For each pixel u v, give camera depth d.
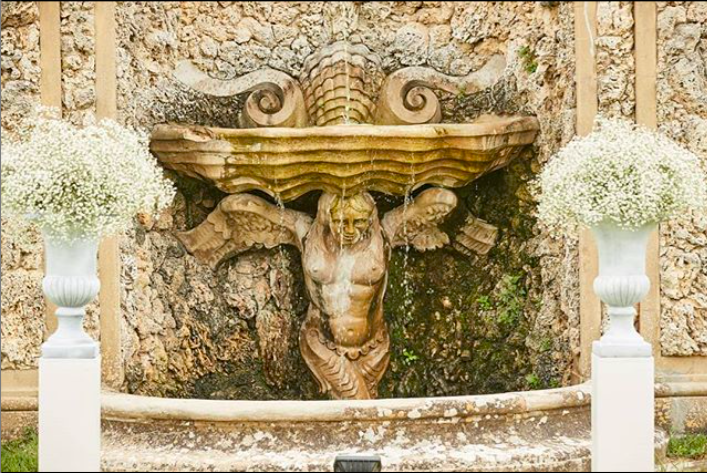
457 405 7.18
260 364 9.11
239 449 7.14
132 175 6.73
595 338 8.35
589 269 8.38
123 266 8.45
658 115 8.41
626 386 6.52
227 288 9.09
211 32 9.20
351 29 9.33
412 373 9.16
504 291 9.06
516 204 9.02
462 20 9.32
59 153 6.51
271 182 8.60
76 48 8.38
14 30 8.36
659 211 6.62
